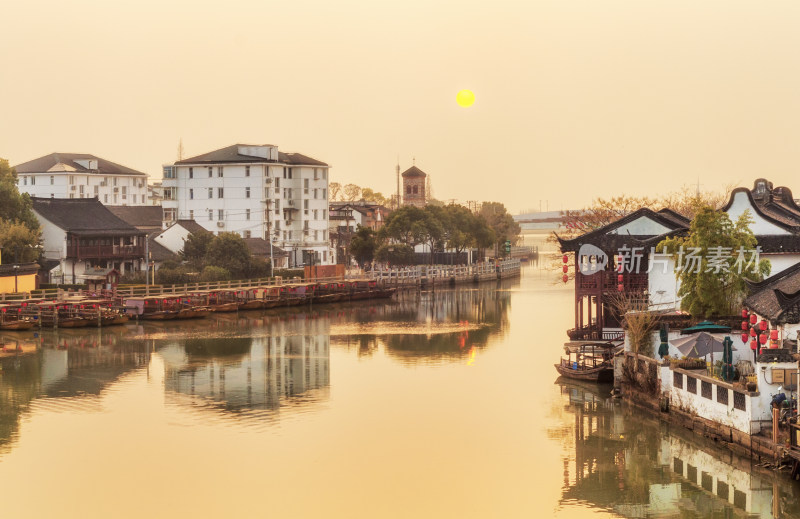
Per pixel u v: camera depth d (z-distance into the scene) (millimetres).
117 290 115750
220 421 58688
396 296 143250
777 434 44562
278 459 50969
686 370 53406
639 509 43312
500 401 63250
